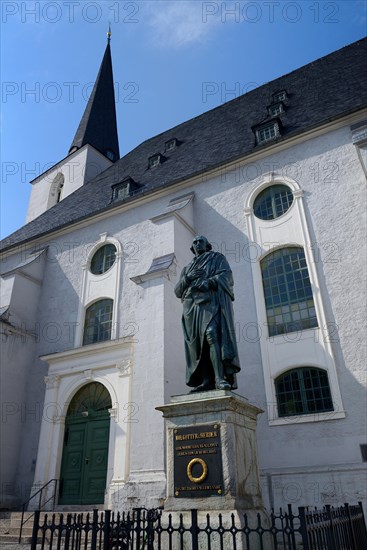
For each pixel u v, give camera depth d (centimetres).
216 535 526
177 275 1374
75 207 2202
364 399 1061
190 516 552
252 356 1259
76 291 1756
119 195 1931
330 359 1136
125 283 1617
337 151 1381
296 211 1372
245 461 597
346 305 1175
